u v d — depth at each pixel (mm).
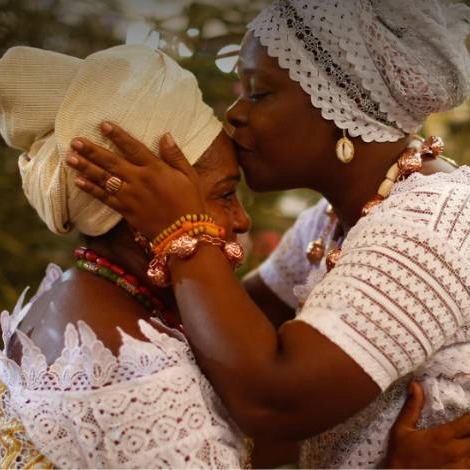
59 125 1408
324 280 1403
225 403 1365
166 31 2104
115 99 1404
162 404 1300
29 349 1359
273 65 1561
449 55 1507
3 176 2268
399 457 1479
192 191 1416
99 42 2162
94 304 1432
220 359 1332
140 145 1396
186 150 1465
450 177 1536
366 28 1503
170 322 1531
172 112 1440
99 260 1503
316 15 1511
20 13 2127
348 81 1544
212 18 2119
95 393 1296
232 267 1461
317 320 1336
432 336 1348
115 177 1394
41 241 2309
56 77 1427
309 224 2047
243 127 1607
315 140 1586
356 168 1612
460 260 1364
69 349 1332
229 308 1351
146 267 1506
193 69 2152
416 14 1481
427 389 1489
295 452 2025
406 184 1540
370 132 1571
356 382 1313
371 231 1403
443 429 1455
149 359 1309
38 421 1323
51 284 1611
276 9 1559
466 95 1594
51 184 1436
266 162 1611
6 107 1450
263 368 1314
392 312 1327
